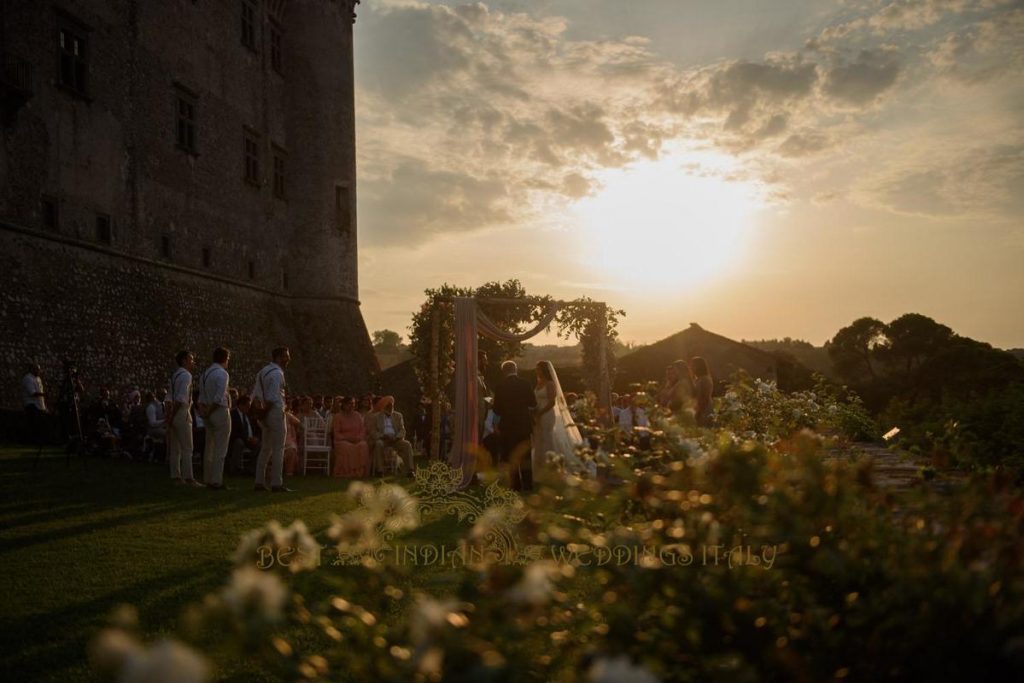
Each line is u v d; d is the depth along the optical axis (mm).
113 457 18578
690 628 2123
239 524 9039
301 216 41188
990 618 2016
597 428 4281
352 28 44094
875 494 2746
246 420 16719
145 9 29703
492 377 37219
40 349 23266
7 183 22844
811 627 2145
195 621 1798
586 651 2191
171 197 31094
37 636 4934
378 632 2170
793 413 8742
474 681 1759
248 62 37375
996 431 9617
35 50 24062
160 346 29328
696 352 47281
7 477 13047
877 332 71312
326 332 40906
